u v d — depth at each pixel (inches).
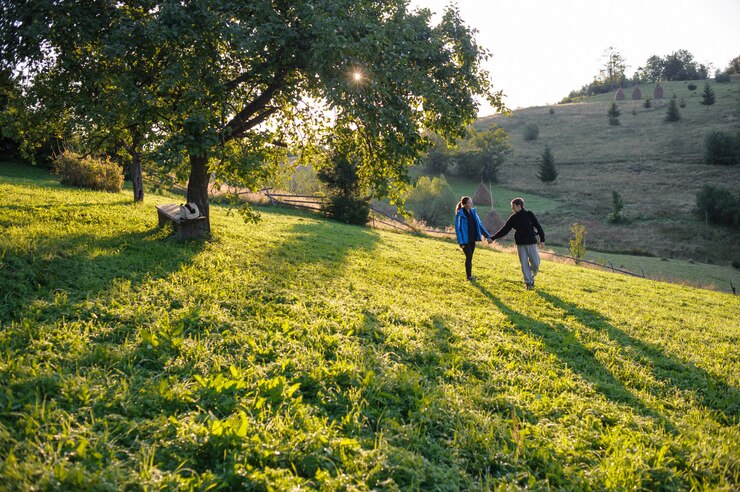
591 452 152.3
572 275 605.9
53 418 126.6
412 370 200.8
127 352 176.2
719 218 1932.8
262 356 194.2
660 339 313.9
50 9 292.7
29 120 370.9
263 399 149.6
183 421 135.0
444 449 143.9
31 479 100.8
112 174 816.9
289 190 1331.2
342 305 290.7
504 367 225.8
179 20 304.7
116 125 362.3
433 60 398.0
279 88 410.3
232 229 514.3
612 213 2090.3
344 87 318.3
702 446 161.3
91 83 328.5
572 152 3385.8
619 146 3321.9
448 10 416.8
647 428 174.9
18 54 309.9
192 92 311.4
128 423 131.0
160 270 295.6
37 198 520.1
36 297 216.7
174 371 170.6
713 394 220.4
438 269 494.6
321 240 572.7
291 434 135.7
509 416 174.2
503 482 130.4
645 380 231.0
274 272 345.1
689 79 6284.5
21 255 254.1
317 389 172.2
